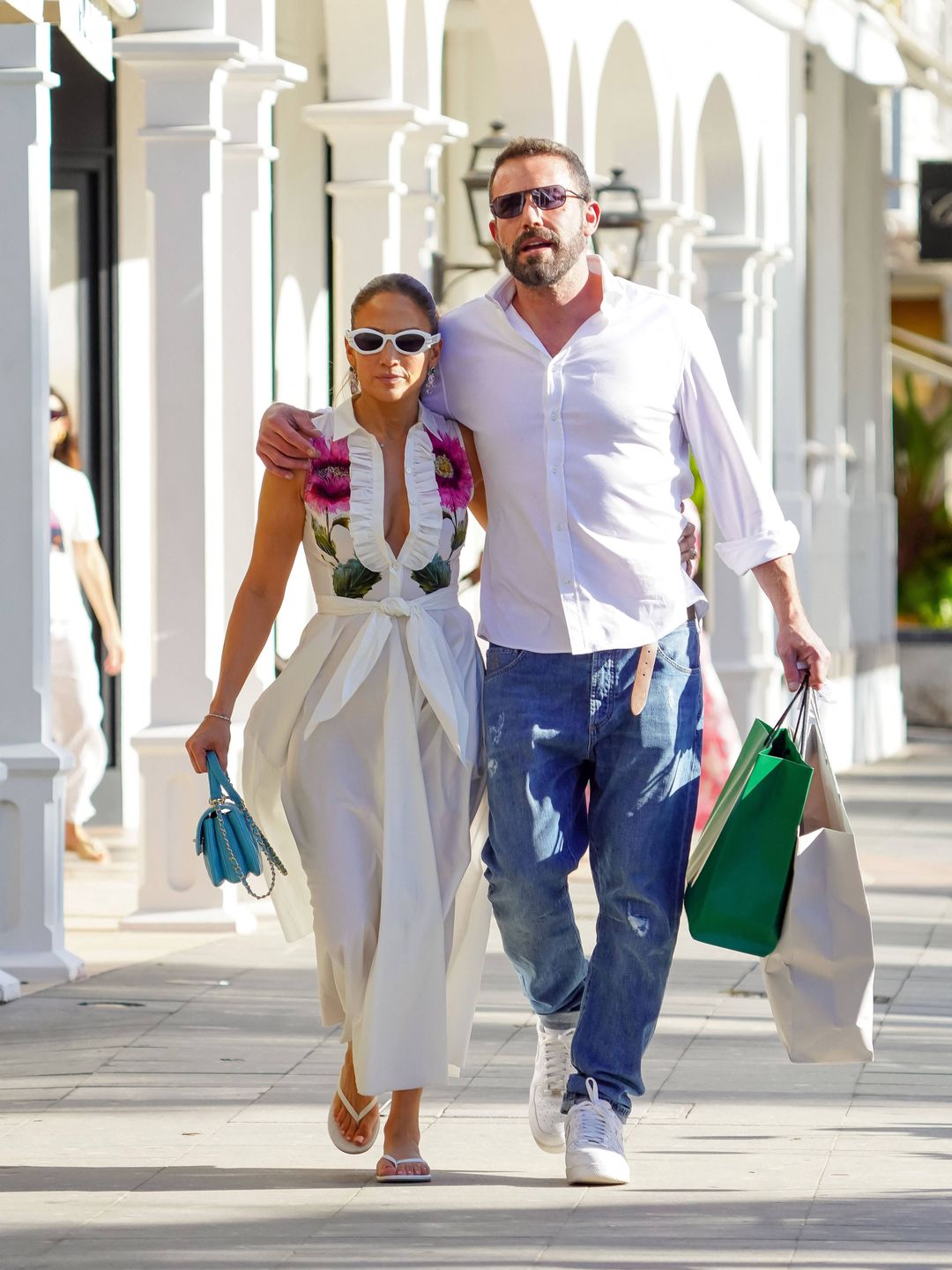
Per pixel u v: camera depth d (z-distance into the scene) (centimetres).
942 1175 1141
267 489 1124
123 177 2725
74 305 2717
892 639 4828
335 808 1106
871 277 4716
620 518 1111
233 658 1138
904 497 5831
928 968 1828
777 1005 1109
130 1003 1620
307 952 1853
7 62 1672
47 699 1720
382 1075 1080
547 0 2566
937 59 4553
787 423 3831
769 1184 1120
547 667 1112
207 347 1925
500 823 1120
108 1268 974
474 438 1149
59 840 1733
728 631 3409
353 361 1112
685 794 1123
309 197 3067
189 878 1966
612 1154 1114
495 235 1132
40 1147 1199
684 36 3116
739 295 3416
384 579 1120
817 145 4169
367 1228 1038
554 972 1147
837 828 1122
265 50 2030
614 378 1112
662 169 3023
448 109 3425
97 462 2734
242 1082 1359
